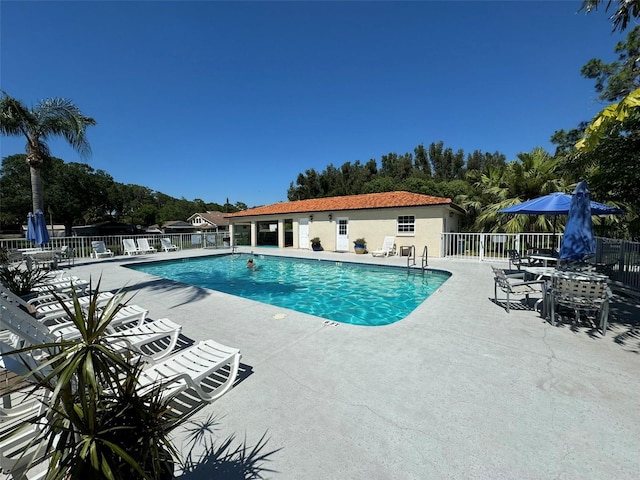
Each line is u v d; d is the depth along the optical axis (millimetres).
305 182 42812
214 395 2943
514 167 15570
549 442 2281
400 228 16109
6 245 14352
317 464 2115
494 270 6355
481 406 2748
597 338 4359
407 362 3652
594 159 9008
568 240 5645
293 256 16188
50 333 3404
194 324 5246
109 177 44625
